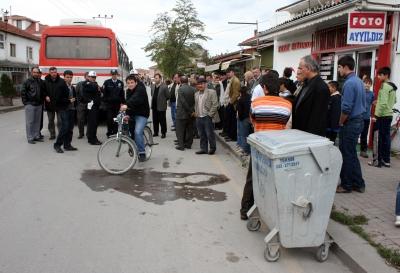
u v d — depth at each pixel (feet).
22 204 19.83
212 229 17.01
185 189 23.13
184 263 13.84
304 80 16.67
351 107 20.11
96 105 37.14
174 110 48.24
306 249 15.28
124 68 67.26
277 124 16.31
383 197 20.10
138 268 13.39
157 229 16.89
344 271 13.58
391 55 30.19
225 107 38.37
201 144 33.99
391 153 30.53
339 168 13.65
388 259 13.42
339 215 17.07
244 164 28.71
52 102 33.04
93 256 14.23
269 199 14.19
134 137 29.96
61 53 48.49
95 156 31.91
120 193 22.06
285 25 42.29
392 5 28.71
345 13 30.99
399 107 30.32
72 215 18.38
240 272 13.32
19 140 39.37
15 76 131.03
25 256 14.15
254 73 32.55
